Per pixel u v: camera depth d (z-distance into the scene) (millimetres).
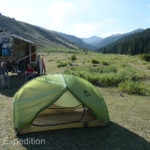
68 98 5844
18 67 12820
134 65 28875
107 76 12375
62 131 4941
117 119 5980
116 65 25062
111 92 10047
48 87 4871
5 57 12180
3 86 9961
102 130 5117
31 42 12938
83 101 4824
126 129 5254
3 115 5836
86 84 5457
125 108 7199
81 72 13547
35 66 13672
